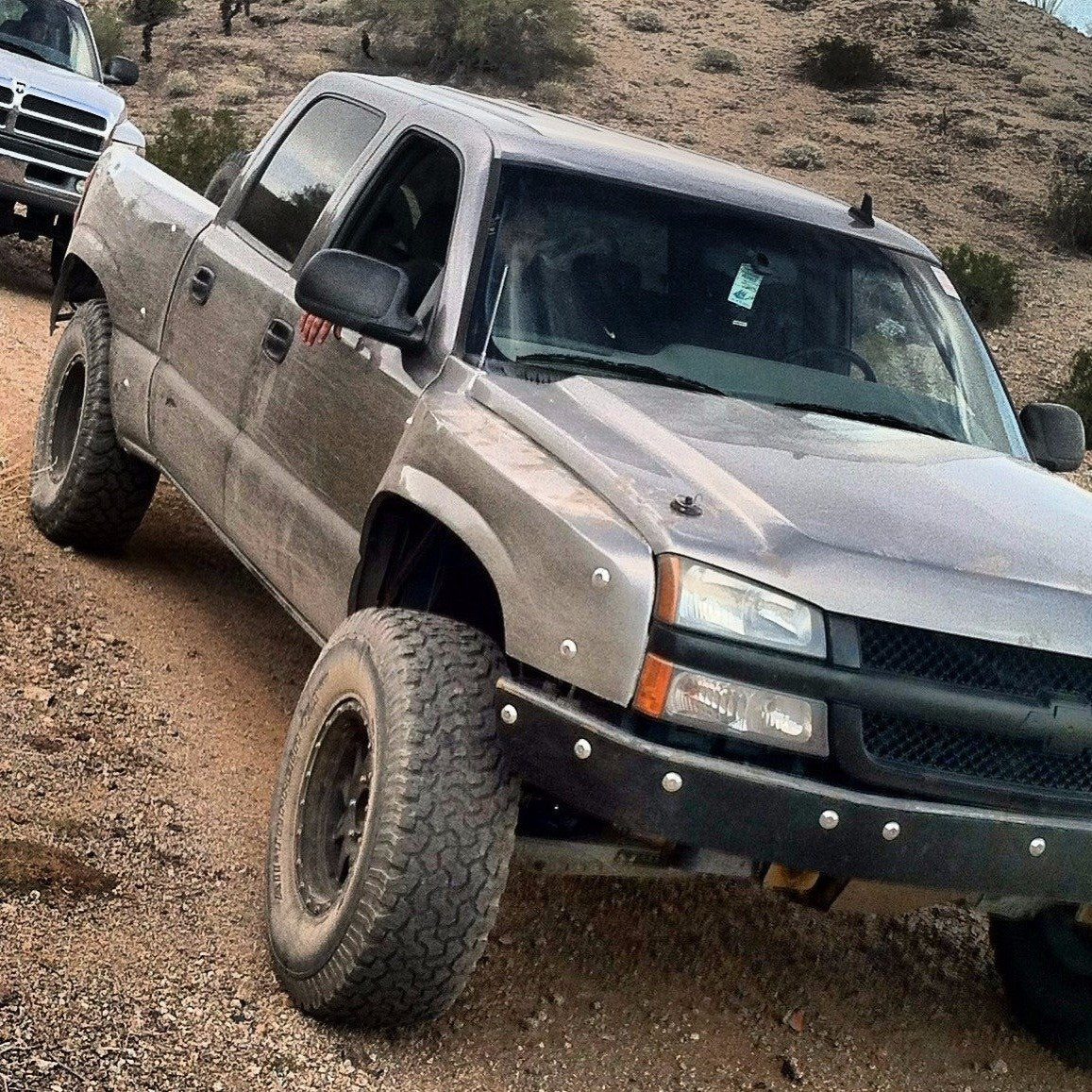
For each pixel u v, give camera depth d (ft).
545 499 10.62
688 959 13.94
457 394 12.41
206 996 11.10
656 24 113.50
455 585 12.64
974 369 14.98
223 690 17.25
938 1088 12.74
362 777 11.47
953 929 15.98
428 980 10.59
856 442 12.54
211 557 21.68
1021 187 83.61
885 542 10.41
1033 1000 13.82
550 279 13.28
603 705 10.02
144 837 13.29
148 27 99.96
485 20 96.53
